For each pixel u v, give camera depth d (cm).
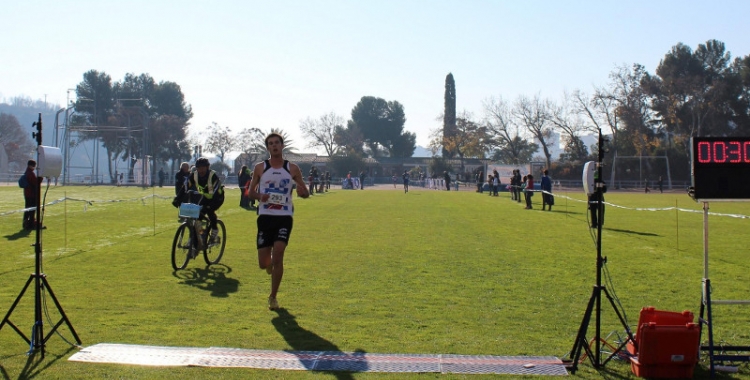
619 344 655
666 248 1534
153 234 1700
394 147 13625
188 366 575
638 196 5284
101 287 953
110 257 1263
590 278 1080
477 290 963
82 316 767
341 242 1552
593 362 599
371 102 13375
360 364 585
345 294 923
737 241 1716
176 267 1109
